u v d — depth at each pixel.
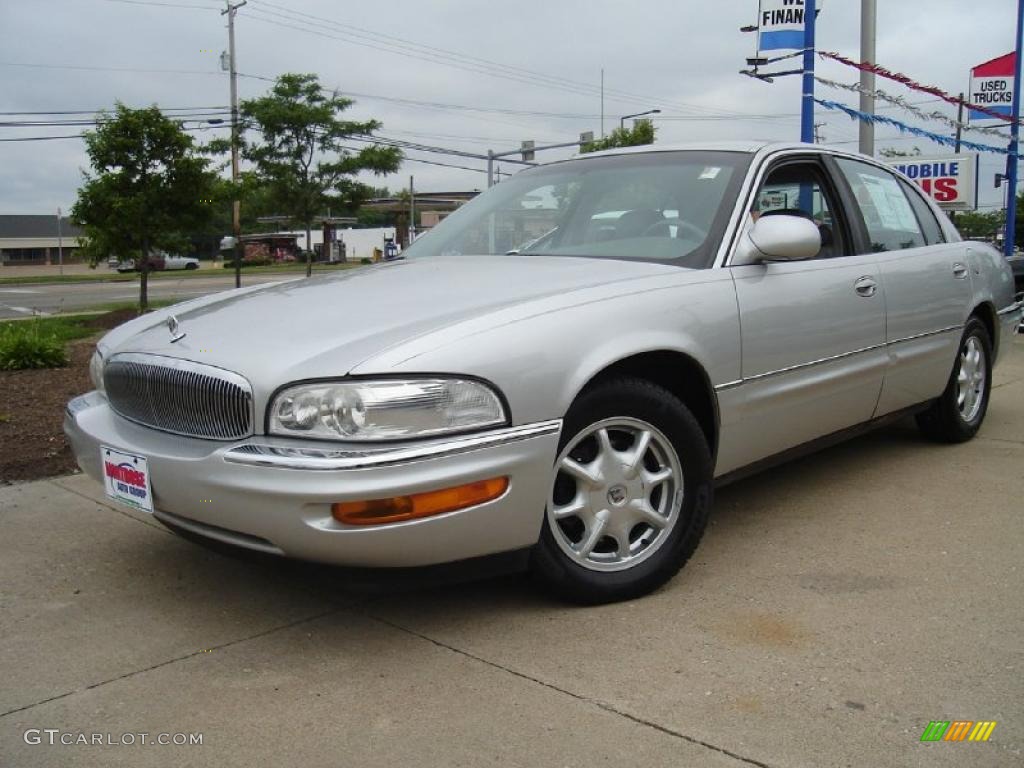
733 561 3.62
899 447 5.38
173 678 2.77
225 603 3.31
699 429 3.32
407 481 2.61
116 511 4.37
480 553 2.84
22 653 2.95
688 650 2.87
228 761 2.34
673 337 3.22
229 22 39.28
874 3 10.38
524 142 32.28
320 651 2.93
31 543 3.95
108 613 3.24
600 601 3.18
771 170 3.98
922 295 4.65
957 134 12.73
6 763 2.35
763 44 10.09
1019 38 17.62
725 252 3.59
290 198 20.69
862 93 9.45
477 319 2.88
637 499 3.21
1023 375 7.96
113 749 2.40
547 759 2.31
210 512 2.80
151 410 3.12
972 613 3.11
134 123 15.81
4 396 7.12
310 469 2.58
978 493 4.48
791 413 3.83
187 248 17.23
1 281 45.03
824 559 3.63
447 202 54.16
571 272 3.43
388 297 3.26
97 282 42.38
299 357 2.79
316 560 2.71
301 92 20.69
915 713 2.49
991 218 43.34
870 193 4.66
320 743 2.41
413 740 2.41
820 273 3.96
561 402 2.90
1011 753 2.31
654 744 2.37
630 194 4.01
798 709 2.52
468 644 2.94
